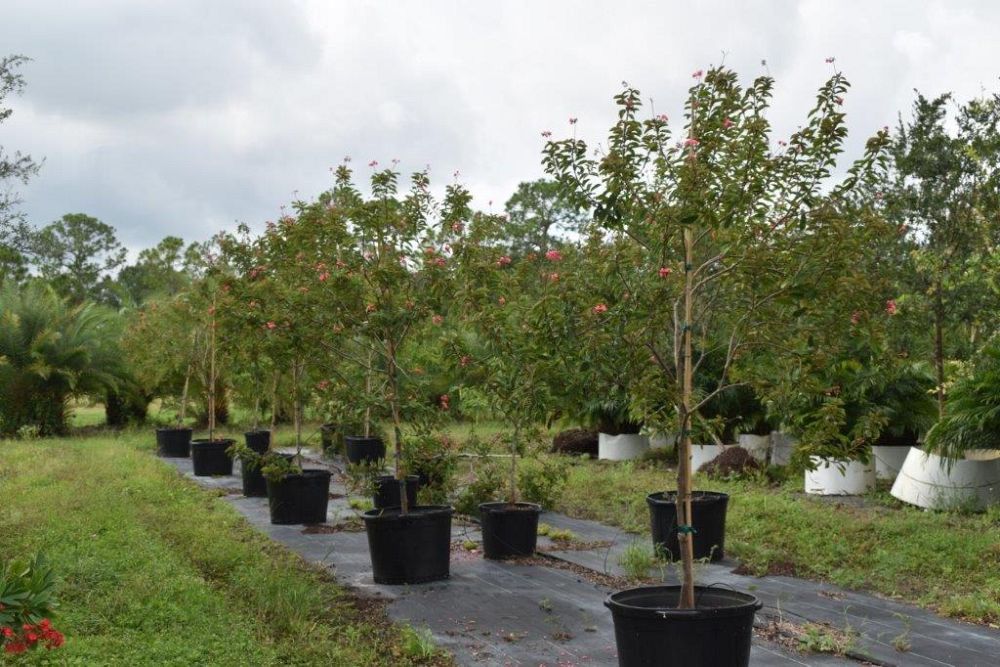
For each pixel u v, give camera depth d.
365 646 6.09
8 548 8.20
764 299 5.05
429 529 8.04
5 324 23.06
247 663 5.52
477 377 8.90
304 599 6.84
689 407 5.03
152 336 19.84
